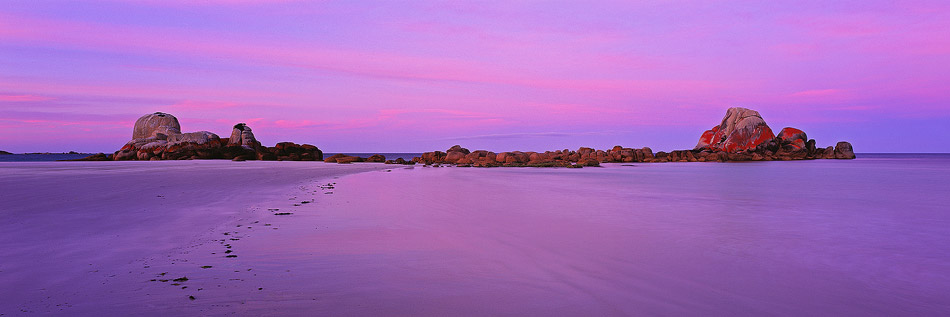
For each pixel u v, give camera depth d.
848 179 29.69
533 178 28.88
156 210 10.78
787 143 87.81
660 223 10.31
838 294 5.37
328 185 20.52
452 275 5.88
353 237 8.23
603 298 5.09
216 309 4.48
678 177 31.72
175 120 71.31
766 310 4.80
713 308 4.83
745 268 6.45
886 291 5.51
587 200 15.20
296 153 66.31
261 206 12.23
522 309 4.70
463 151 70.75
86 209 10.58
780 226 10.06
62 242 7.13
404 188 19.38
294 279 5.56
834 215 12.07
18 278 5.27
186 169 29.16
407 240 8.04
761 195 17.78
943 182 26.72
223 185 18.31
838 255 7.31
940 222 10.95
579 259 6.84
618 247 7.70
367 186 20.25
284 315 4.37
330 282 5.48
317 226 9.32
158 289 5.03
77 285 5.09
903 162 78.12
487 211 12.08
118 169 27.55
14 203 11.22
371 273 5.90
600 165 61.69
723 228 9.71
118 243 7.20
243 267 6.05
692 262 6.74
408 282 5.55
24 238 7.34
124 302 4.60
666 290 5.41
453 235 8.56
